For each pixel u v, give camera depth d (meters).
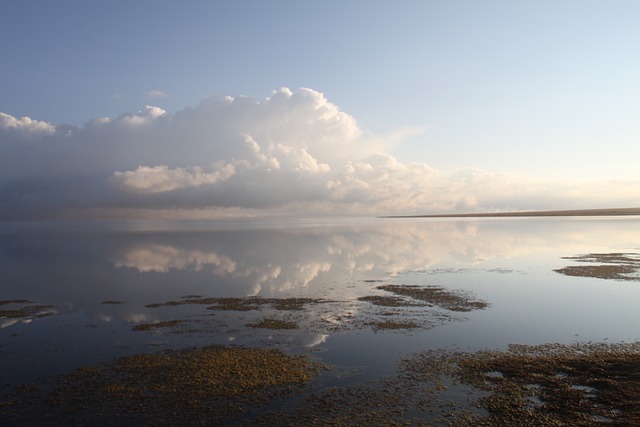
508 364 15.01
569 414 11.38
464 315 22.42
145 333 19.56
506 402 12.12
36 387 13.54
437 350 16.78
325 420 11.31
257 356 16.17
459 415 11.48
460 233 104.50
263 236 107.56
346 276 37.16
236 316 22.64
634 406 11.63
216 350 16.92
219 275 38.72
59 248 73.62
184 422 11.30
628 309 23.44
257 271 41.22
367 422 11.19
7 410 12.02
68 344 17.97
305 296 27.95
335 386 13.42
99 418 11.55
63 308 25.11
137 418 11.53
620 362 14.86
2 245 82.38
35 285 33.81
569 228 115.81
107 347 17.52
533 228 120.94
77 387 13.50
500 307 24.20
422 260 49.09
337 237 98.44
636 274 35.38
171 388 13.34
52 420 11.46
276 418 11.45
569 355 15.80
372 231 127.75
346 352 16.62
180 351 16.84
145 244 82.19
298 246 72.88
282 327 20.36
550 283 32.06
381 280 34.50
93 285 33.62
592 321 20.91
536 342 17.59
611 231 98.50
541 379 13.63
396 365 15.18
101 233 139.25
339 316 22.42
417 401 12.33
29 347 17.59
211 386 13.45
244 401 12.44
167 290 30.98
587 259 46.03
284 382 13.72
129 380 13.99
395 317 22.09
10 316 23.20
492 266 42.53
